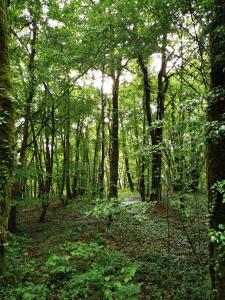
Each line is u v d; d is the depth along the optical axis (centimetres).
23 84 1309
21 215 2197
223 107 583
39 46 1332
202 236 1113
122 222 1436
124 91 2552
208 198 618
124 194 3014
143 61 1720
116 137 1644
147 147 970
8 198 734
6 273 753
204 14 621
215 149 602
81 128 2920
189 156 802
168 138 909
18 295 670
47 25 1384
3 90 762
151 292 760
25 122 1449
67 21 1359
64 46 1357
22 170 1328
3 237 702
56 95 1655
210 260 584
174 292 753
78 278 635
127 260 926
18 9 1309
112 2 859
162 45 854
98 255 928
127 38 877
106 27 897
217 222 585
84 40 1124
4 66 792
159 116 1619
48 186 1741
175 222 1362
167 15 741
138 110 2727
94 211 773
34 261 925
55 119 2047
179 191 940
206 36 661
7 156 734
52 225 1634
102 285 680
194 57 781
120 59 1229
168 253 963
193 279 799
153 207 1638
